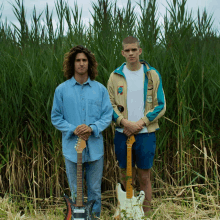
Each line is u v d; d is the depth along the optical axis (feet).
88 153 7.70
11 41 11.80
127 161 8.29
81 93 7.75
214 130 10.83
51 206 9.94
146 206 8.39
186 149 10.52
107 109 7.94
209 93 10.57
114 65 9.98
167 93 10.35
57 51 10.84
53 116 7.75
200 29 11.23
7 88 10.07
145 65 8.72
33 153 10.15
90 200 7.75
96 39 10.88
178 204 10.16
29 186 10.21
